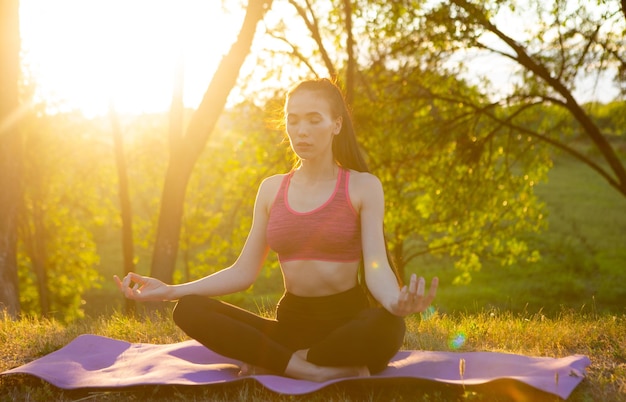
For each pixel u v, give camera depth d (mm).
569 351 4266
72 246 23734
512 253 15641
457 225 14344
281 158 14734
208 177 19188
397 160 13258
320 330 3551
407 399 3254
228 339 3428
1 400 3395
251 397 3268
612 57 11297
